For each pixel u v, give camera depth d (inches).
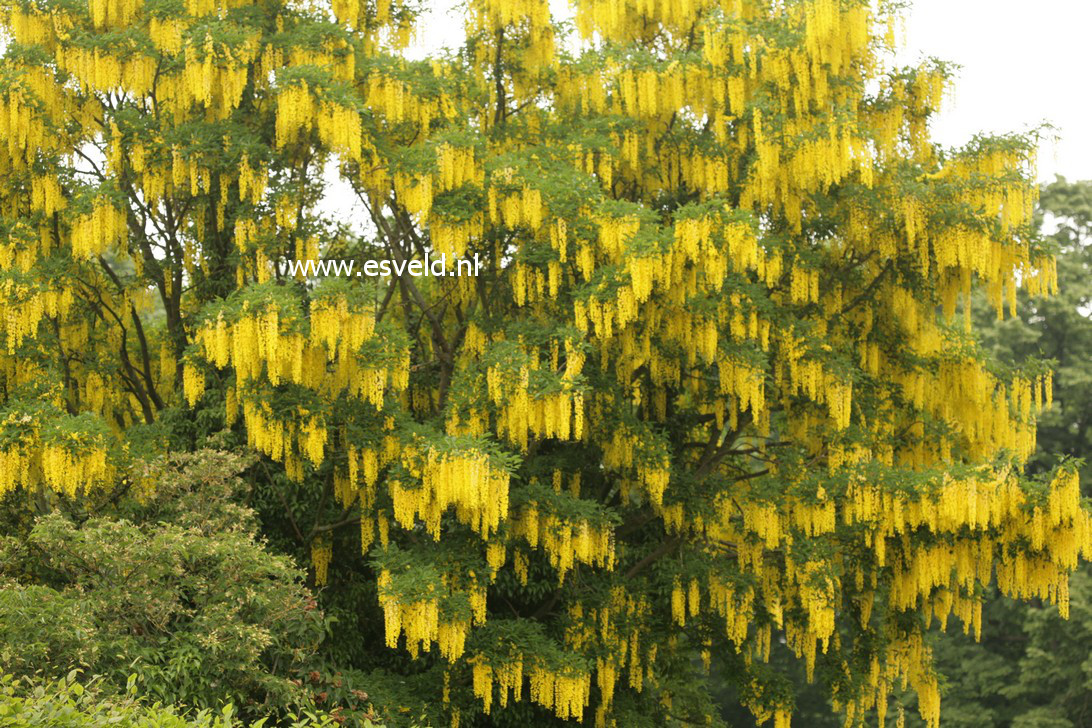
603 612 626.5
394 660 631.8
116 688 384.8
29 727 294.5
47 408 511.5
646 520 677.3
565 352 583.8
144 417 666.2
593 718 658.8
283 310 497.7
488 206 605.0
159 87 622.5
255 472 588.1
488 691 557.6
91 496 525.0
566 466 652.1
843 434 640.4
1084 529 556.7
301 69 575.2
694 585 636.7
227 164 593.6
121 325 651.5
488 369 542.9
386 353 538.0
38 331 602.2
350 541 633.0
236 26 630.5
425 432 538.3
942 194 645.3
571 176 604.4
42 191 607.8
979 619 677.9
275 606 456.8
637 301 570.9
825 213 662.5
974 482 558.3
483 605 548.1
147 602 426.0
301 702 442.6
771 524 619.8
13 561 452.8
